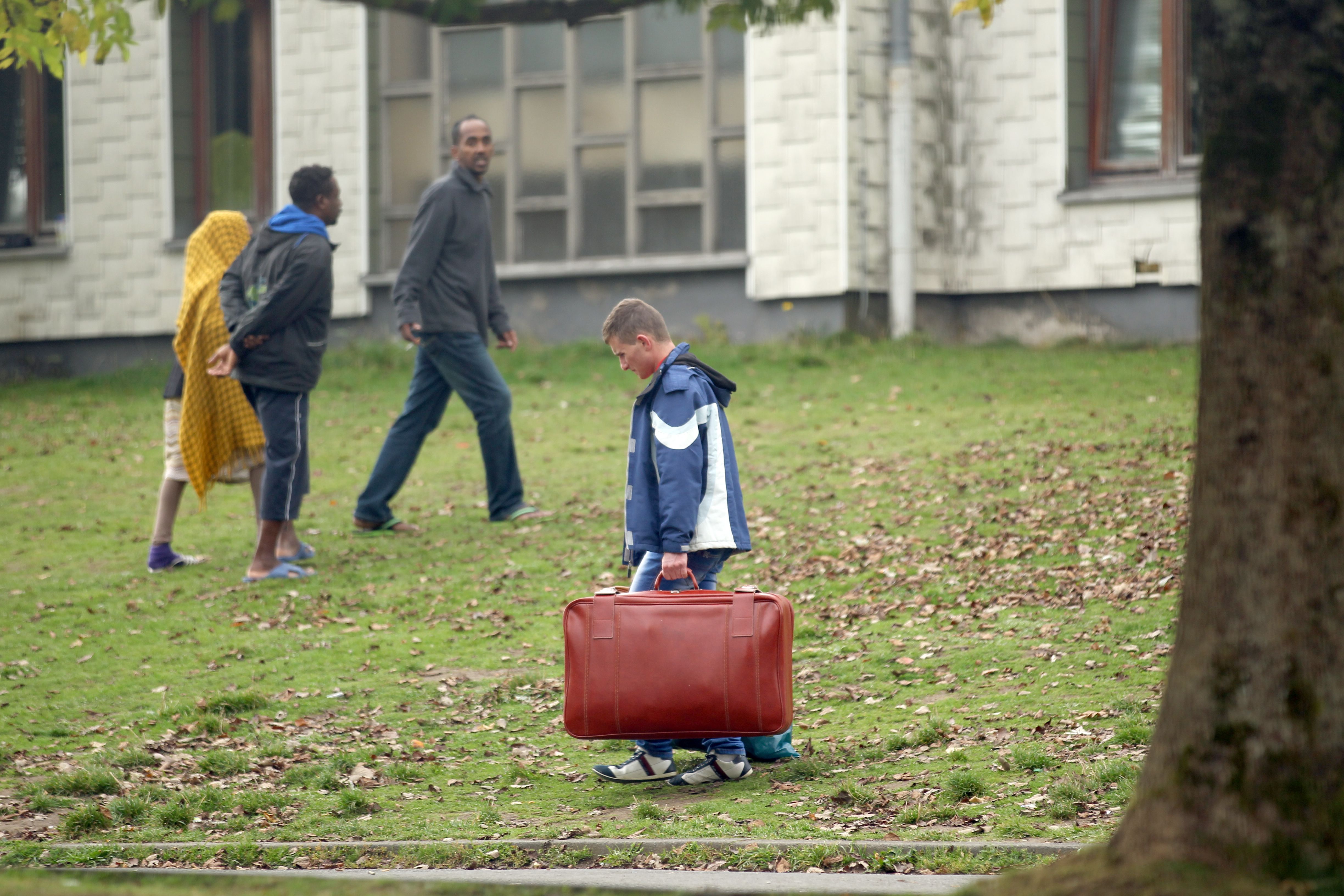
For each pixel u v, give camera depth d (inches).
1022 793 751.7
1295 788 470.9
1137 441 1681.8
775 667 794.8
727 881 606.2
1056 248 2486.5
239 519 1710.1
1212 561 491.5
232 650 1195.3
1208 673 486.6
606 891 571.2
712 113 2544.3
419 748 944.9
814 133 2449.6
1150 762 499.2
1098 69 2504.9
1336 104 482.3
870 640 1123.3
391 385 2456.9
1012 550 1321.4
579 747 941.8
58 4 1030.4
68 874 617.0
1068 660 1018.1
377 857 703.7
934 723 887.7
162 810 821.9
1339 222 482.0
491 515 1600.6
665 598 807.7
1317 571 477.7
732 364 2348.7
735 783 832.3
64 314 2938.0
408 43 2726.4
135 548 1577.3
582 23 673.6
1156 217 2416.3
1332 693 474.3
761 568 1350.9
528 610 1273.4
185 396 1433.3
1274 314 483.8
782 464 1742.1
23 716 1051.9
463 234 1545.3
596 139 2620.6
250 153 2871.6
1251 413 486.0
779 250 2484.0
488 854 697.0
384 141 2743.6
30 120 2967.5
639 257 2598.4
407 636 1218.6
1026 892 476.4
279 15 2787.9
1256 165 486.6
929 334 2460.6
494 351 2588.6
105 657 1199.6
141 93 2881.4
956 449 1728.6
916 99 2496.3
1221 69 493.0
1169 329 2420.0
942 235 2546.8
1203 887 455.8
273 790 869.2
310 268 1369.3
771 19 847.7
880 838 685.9
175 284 2871.6
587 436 1994.3
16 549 1587.1
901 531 1425.9
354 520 1587.1
